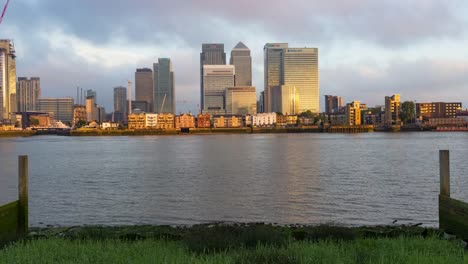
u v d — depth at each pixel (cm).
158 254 1348
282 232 1827
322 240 1638
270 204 3978
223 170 7456
